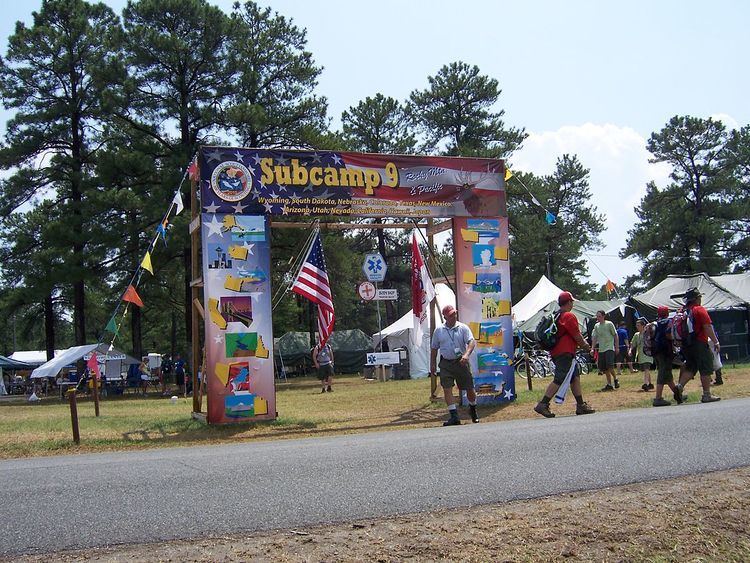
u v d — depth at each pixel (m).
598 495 6.11
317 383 31.48
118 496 6.14
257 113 31.06
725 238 54.78
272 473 6.93
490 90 47.78
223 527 5.30
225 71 32.91
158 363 44.28
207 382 13.26
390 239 50.12
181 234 30.20
